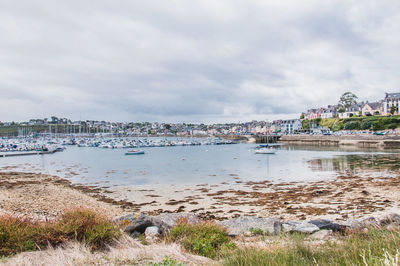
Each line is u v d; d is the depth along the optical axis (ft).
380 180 95.35
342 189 83.20
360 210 60.08
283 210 62.64
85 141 434.71
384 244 19.29
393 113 378.53
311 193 79.20
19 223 25.35
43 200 67.31
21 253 21.85
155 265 20.06
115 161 184.55
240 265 18.89
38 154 246.68
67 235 24.98
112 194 83.71
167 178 112.16
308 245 22.25
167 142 391.65
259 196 77.61
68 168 150.41
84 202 70.44
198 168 141.49
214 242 27.94
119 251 23.50
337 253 19.58
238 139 495.00
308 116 560.61
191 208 66.54
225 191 85.05
